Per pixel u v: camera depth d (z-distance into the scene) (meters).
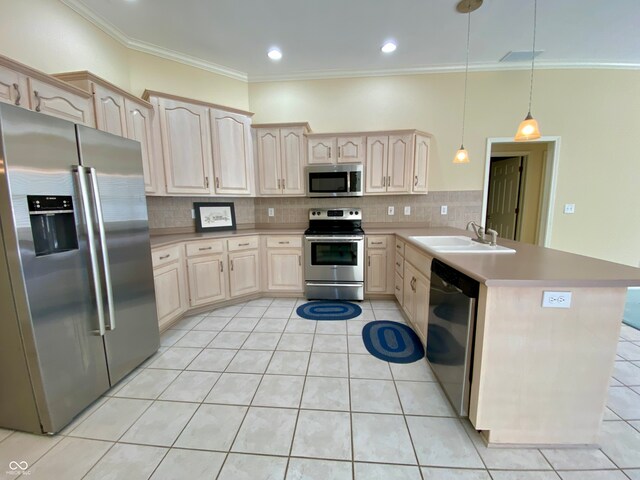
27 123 1.32
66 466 1.30
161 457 1.34
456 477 1.24
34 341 1.38
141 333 2.08
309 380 1.91
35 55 1.96
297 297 3.45
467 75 3.38
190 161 2.94
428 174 3.54
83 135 1.59
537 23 2.54
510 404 1.36
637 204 3.45
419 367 2.04
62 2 2.15
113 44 2.66
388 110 3.50
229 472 1.27
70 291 1.54
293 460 1.33
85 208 1.58
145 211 2.11
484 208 3.56
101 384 1.74
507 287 1.28
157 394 1.78
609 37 2.76
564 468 1.28
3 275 1.33
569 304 1.28
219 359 2.16
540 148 4.16
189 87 3.21
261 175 3.45
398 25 2.56
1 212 1.28
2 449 1.39
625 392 1.77
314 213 3.60
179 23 2.54
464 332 1.44
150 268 2.17
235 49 2.98
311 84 3.56
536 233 4.27
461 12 2.38
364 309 3.10
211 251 3.00
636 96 3.31
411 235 2.81
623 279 1.24
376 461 1.32
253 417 1.59
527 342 1.32
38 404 1.44
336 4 2.27
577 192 3.46
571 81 3.30
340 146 3.34
